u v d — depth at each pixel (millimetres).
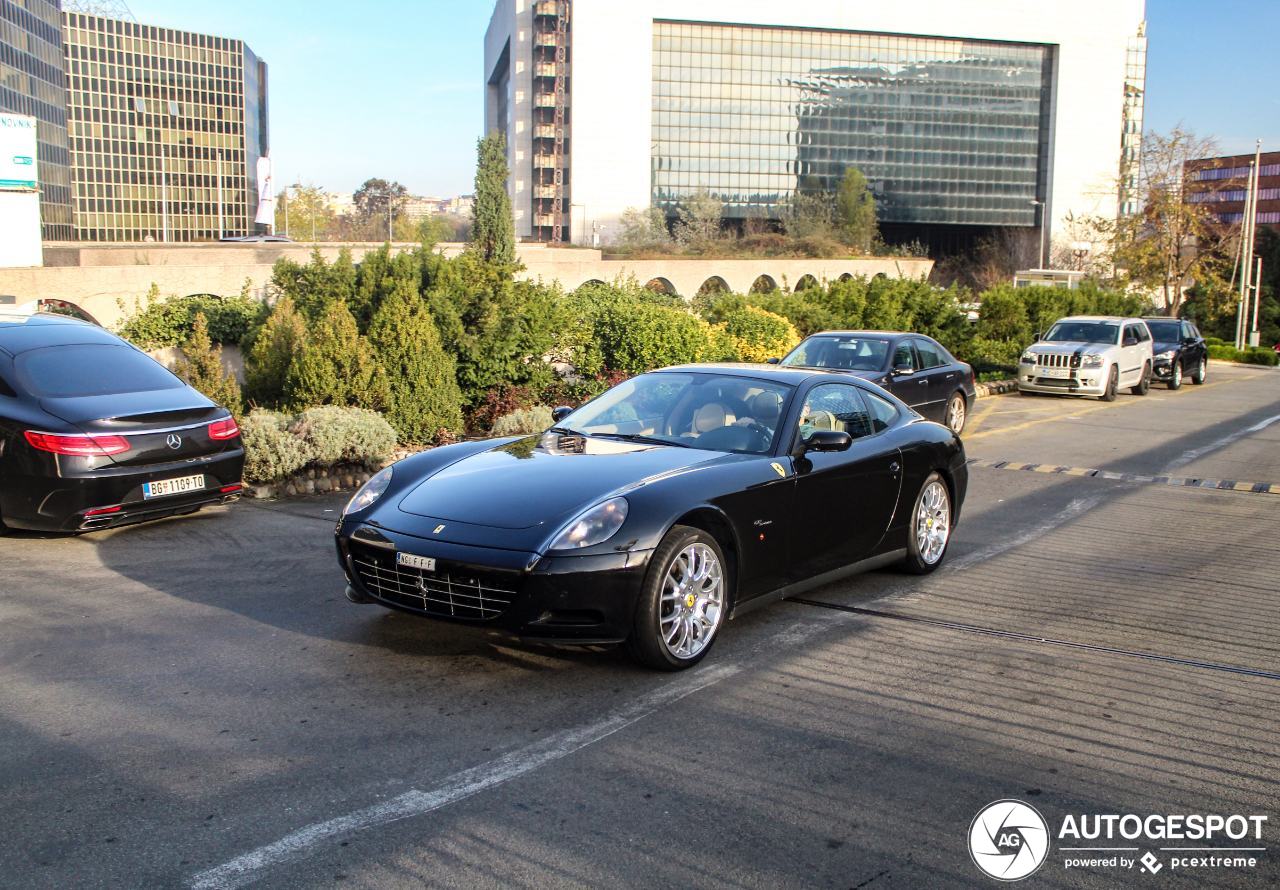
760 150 109688
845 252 78812
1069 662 5012
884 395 6734
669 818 3369
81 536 7285
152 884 2945
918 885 3010
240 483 7809
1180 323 25172
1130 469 11539
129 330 20766
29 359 7363
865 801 3520
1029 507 9164
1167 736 4137
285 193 108188
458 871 3031
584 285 20719
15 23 81688
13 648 4965
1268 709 4449
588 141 105312
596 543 4457
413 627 5348
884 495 6148
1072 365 19906
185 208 106375
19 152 25641
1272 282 75688
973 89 114250
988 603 6051
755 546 5160
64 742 3896
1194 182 47188
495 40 125000
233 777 3617
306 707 4270
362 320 12578
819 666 4887
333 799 3465
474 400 12328
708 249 76000
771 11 106938
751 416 5672
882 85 111938
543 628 4402
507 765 3746
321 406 9938
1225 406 19719
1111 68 115875
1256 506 9344
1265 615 5883
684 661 4773
